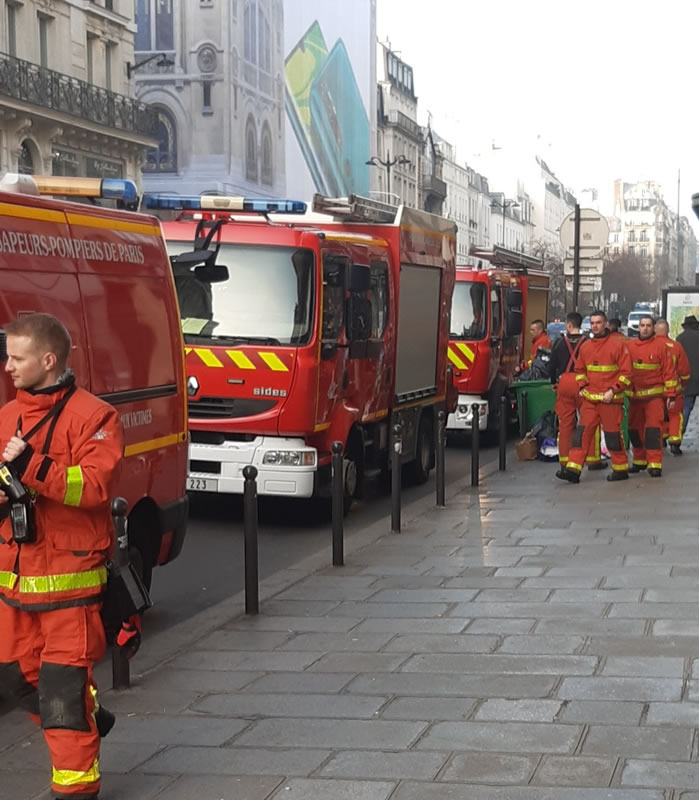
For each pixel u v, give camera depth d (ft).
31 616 15.10
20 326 14.57
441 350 52.06
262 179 175.83
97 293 23.02
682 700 18.89
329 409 39.24
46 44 131.13
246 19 167.94
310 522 40.34
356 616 25.62
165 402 25.64
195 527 39.27
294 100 189.26
